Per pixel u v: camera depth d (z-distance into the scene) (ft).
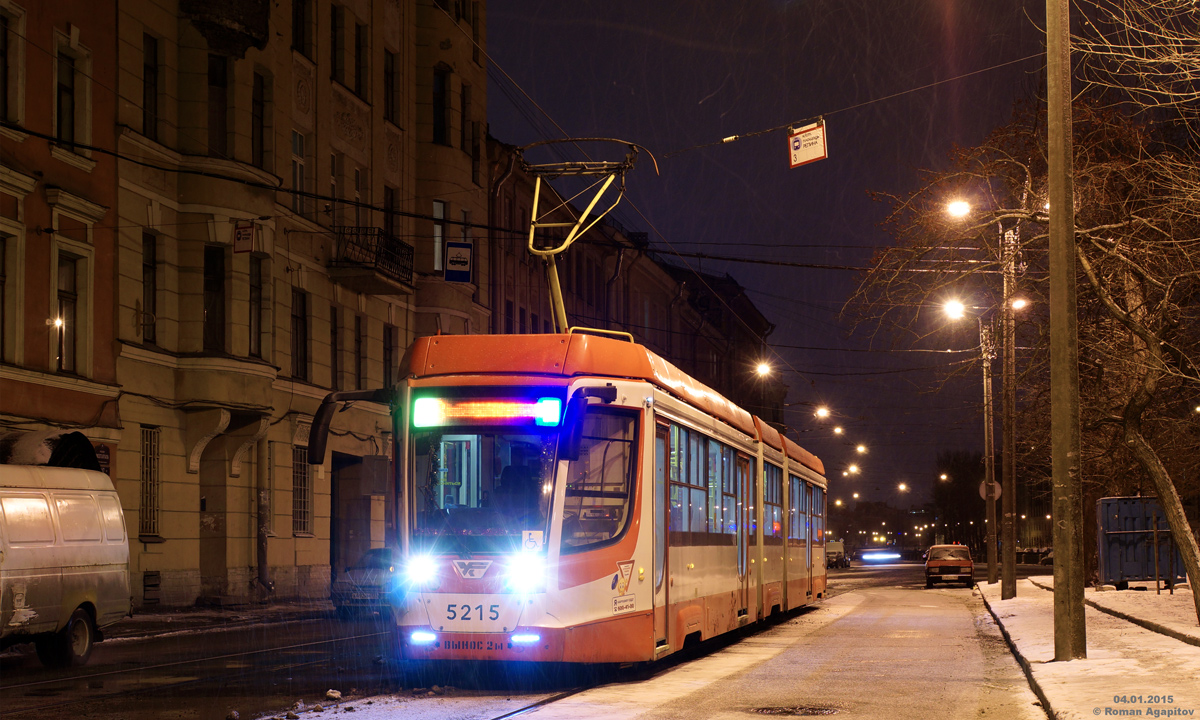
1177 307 54.65
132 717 34.53
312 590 106.42
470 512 40.60
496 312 146.00
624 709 34.50
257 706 36.55
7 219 72.79
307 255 107.55
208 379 89.66
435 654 39.88
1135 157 55.16
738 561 59.52
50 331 76.07
